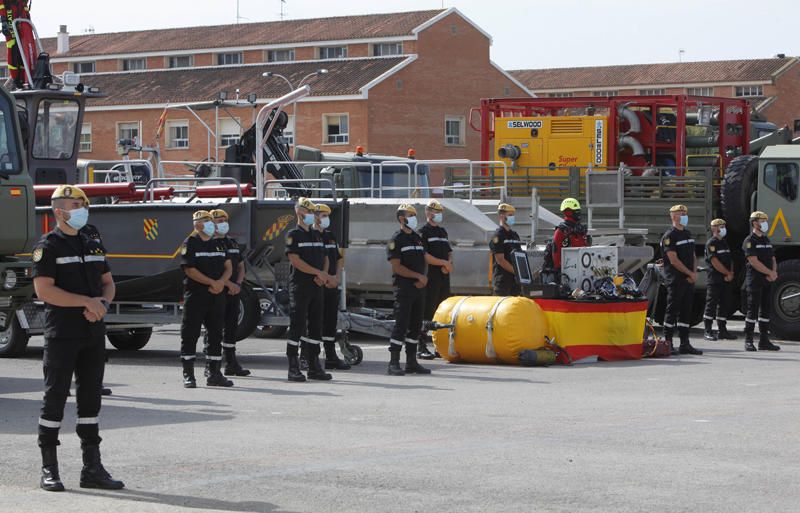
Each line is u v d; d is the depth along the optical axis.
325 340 17.41
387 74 65.31
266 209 18.34
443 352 18.30
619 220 24.05
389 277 22.59
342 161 27.28
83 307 8.96
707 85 99.00
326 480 9.11
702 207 24.02
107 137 67.50
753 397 13.95
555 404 13.36
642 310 18.88
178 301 18.97
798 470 9.37
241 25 80.25
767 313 20.20
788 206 23.03
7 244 14.58
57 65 81.44
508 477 9.15
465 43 70.12
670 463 9.67
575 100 27.78
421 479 9.10
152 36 81.19
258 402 13.70
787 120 96.94
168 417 12.48
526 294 18.36
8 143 14.70
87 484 8.95
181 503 8.44
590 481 8.97
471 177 24.00
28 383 15.84
